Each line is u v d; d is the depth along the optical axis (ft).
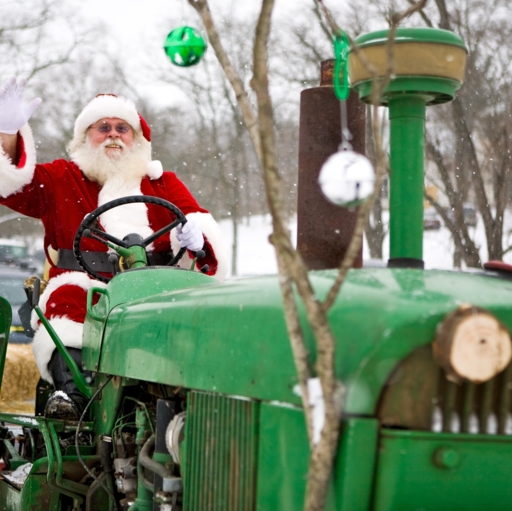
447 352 5.53
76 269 14.53
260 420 6.55
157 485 8.57
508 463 5.90
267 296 6.85
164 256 15.01
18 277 47.24
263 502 6.42
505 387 5.89
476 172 32.17
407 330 5.65
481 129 34.12
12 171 14.74
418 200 8.25
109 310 10.50
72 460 11.03
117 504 10.30
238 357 6.88
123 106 16.20
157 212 15.88
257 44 5.38
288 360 6.23
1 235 106.93
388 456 5.68
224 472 7.06
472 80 32.42
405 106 8.32
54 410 12.03
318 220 9.89
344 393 5.71
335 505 5.73
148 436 9.42
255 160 65.82
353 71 8.47
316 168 9.98
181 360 7.88
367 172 5.56
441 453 5.73
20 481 11.90
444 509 5.80
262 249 79.77
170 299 8.75
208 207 68.90
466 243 32.42
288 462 6.14
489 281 6.61
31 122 68.54
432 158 33.17
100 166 15.94
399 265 8.19
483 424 5.86
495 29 32.53
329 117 9.99
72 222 15.17
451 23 31.89
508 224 43.16
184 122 66.28
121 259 12.79
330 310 6.17
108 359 10.16
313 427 5.51
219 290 7.83
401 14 5.57
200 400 7.55
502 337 5.60
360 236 5.37
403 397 5.74
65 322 13.56
